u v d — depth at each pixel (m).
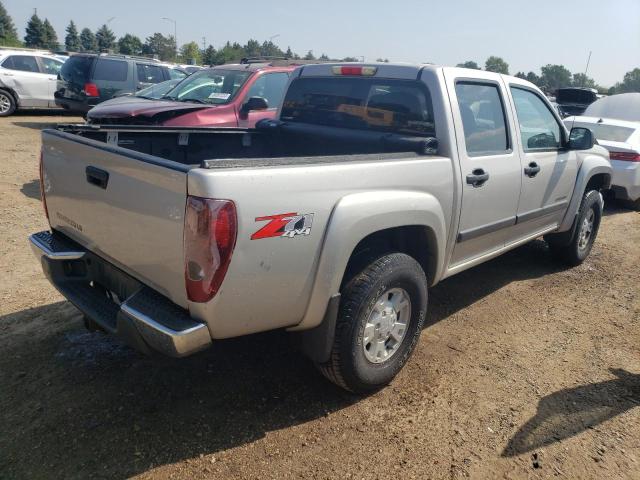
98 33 111.25
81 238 3.18
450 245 3.79
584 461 2.91
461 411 3.26
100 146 2.84
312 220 2.71
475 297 5.02
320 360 3.03
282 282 2.67
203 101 8.00
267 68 8.09
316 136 4.30
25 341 3.73
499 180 4.09
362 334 3.09
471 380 3.60
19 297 4.37
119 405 3.12
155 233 2.57
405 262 3.22
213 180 2.34
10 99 14.84
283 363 3.65
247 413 3.12
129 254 2.79
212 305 2.47
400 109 3.88
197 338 2.50
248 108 7.65
